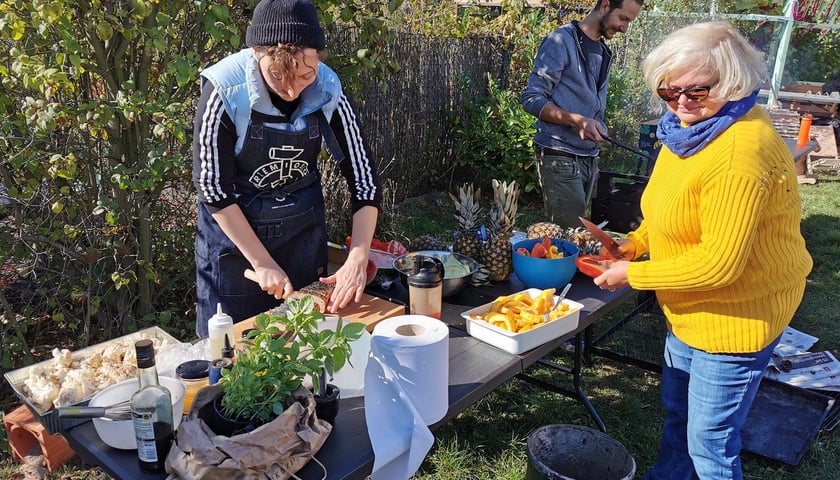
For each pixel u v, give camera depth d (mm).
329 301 2088
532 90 3680
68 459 2822
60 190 3271
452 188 7578
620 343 4129
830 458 2986
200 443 1290
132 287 3695
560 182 3762
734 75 1682
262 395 1395
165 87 3457
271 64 1888
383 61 4188
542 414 3314
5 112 3039
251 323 2010
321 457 1521
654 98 2162
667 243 1979
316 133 2283
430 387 1670
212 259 2377
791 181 1783
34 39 2938
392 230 5688
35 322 3662
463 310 2463
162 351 1894
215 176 2125
